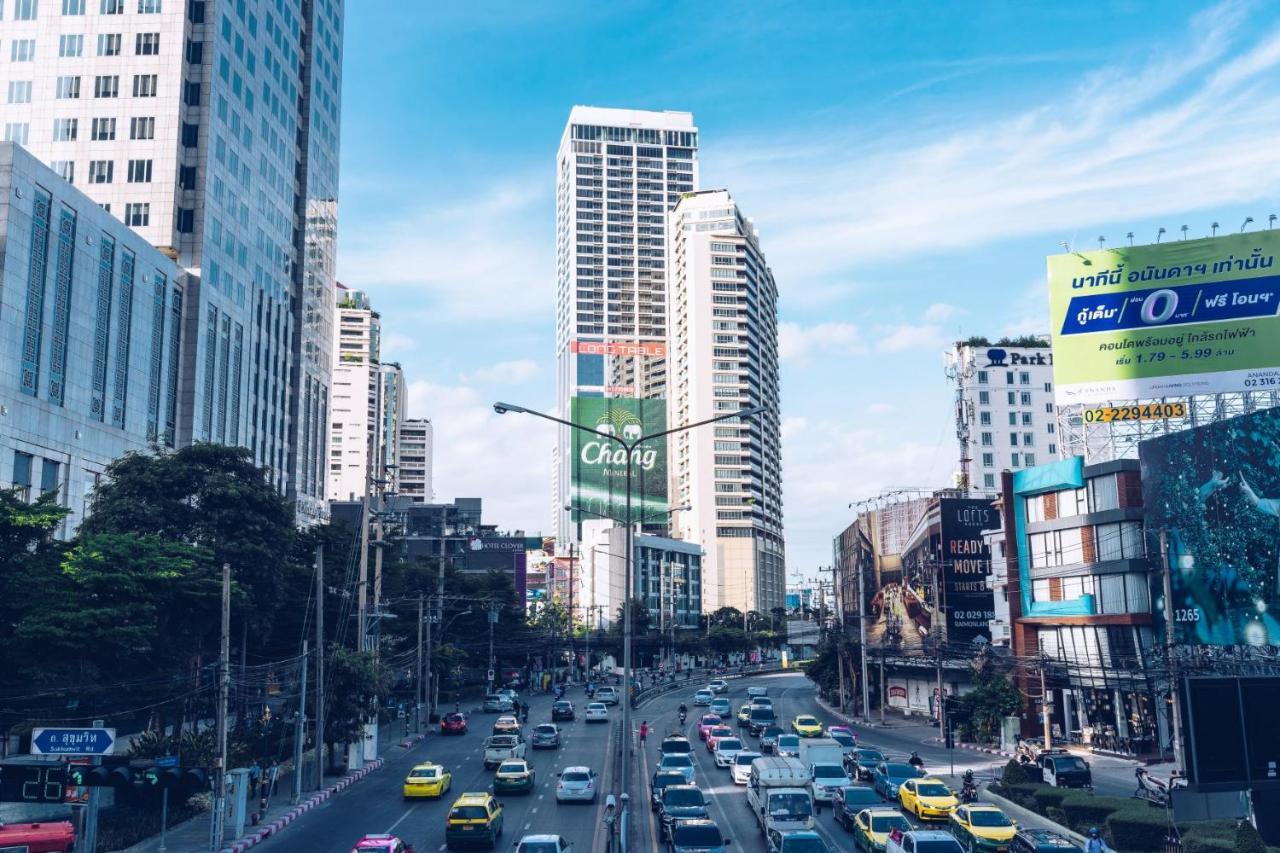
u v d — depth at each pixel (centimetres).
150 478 5556
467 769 5938
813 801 4603
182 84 9688
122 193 9462
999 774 5581
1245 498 5197
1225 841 3188
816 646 11712
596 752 6675
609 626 17925
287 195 12306
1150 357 7038
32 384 6844
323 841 3866
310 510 13088
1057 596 6962
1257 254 6888
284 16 12225
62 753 3100
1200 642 5509
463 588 12006
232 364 10319
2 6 9756
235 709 6034
